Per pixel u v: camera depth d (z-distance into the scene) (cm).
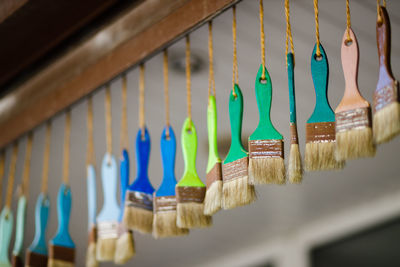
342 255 506
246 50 286
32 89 289
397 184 461
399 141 390
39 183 402
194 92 317
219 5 212
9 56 277
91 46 260
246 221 500
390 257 481
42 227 257
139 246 526
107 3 248
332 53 292
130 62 244
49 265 239
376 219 491
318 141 169
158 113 337
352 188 462
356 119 162
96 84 258
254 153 178
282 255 529
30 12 246
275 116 347
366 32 278
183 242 525
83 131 345
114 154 371
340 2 257
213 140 195
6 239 274
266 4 256
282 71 304
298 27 272
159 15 234
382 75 160
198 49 284
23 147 352
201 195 195
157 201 202
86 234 492
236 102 192
